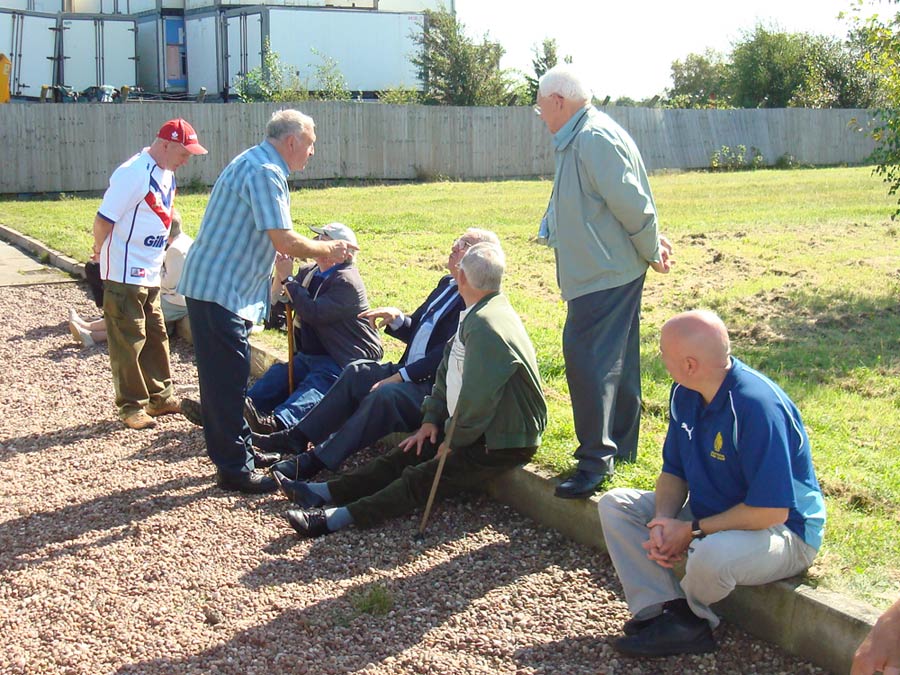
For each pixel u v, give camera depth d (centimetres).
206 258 508
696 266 1102
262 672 362
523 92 3938
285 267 596
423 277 1037
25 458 589
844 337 757
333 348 601
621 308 441
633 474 466
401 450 492
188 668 365
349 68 3331
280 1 3353
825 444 516
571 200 432
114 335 629
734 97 4431
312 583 427
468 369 448
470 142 2752
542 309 878
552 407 583
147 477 555
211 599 415
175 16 3381
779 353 708
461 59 3631
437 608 402
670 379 645
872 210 1595
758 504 335
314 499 495
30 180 2169
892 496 448
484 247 467
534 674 355
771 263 1099
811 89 4059
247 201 508
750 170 3125
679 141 3145
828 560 375
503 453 472
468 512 491
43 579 437
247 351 522
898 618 274
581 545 450
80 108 2194
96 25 3247
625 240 436
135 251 621
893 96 952
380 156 2620
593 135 422
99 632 392
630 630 371
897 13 927
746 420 340
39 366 796
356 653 372
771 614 361
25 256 1319
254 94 3027
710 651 361
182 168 2348
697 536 349
